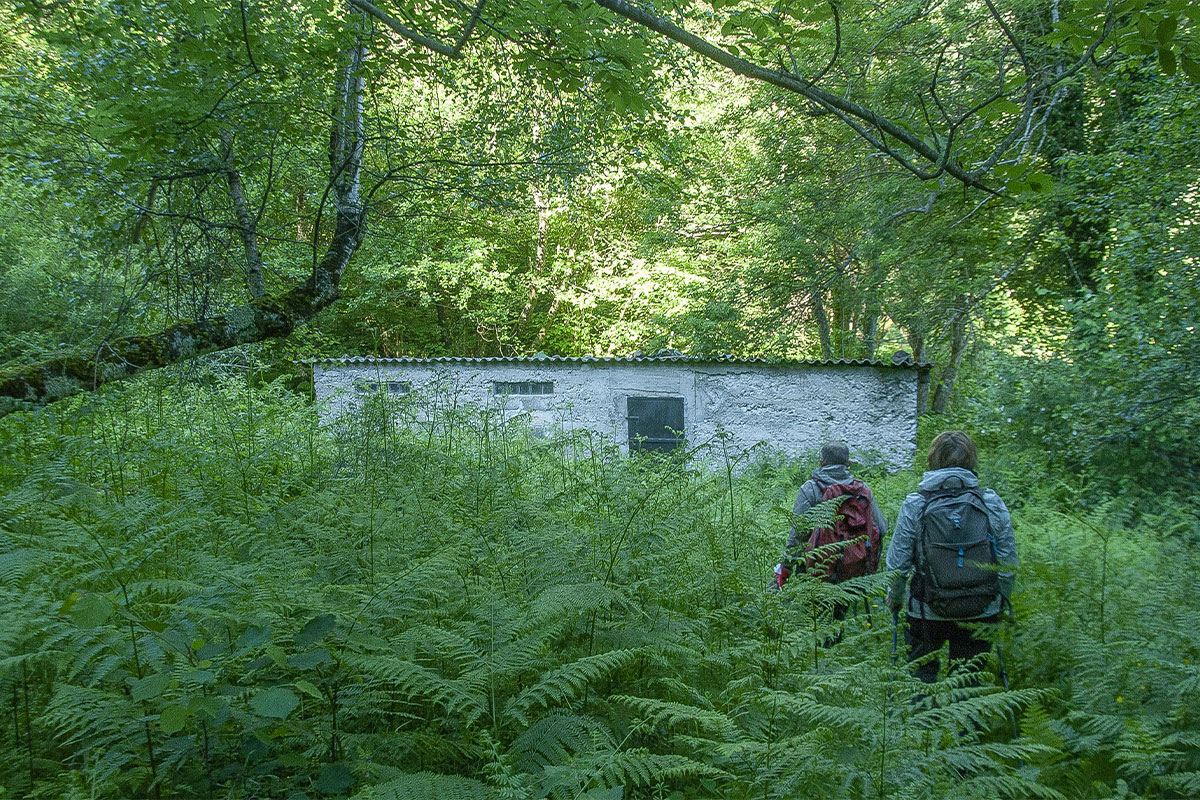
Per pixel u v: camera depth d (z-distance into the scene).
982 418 12.53
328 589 2.84
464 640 2.66
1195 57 3.36
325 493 4.14
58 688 2.20
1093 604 4.82
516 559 3.48
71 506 3.29
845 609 4.29
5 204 10.33
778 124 17.31
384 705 2.75
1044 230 14.34
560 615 2.93
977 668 3.83
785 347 17.39
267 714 1.96
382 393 6.20
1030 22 11.16
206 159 6.79
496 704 2.76
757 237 17.97
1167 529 7.18
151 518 3.09
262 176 8.42
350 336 25.58
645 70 5.27
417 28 6.30
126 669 2.36
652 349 19.28
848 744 2.55
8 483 3.93
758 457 12.60
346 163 7.33
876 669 2.67
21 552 2.45
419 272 22.67
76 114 7.07
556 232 25.84
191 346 5.80
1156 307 9.37
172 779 2.29
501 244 25.42
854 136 15.73
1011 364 11.70
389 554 3.54
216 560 2.96
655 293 24.17
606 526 3.73
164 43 6.46
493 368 13.85
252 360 8.27
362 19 6.39
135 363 5.39
